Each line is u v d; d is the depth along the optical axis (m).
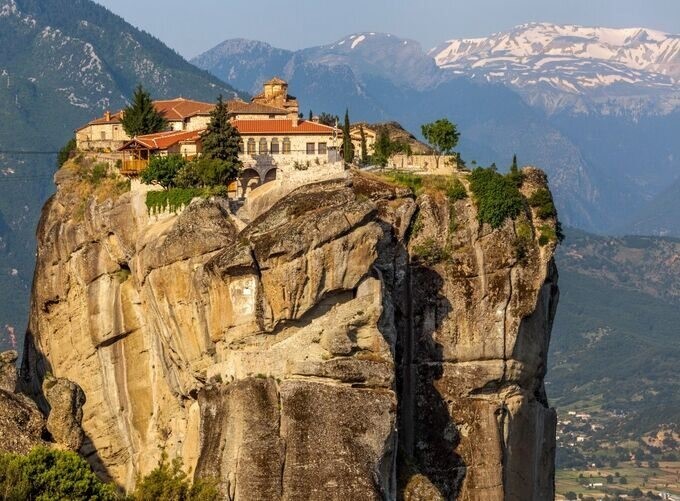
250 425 172.38
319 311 177.75
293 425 171.62
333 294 177.50
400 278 197.12
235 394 174.62
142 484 179.50
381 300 179.12
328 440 170.62
